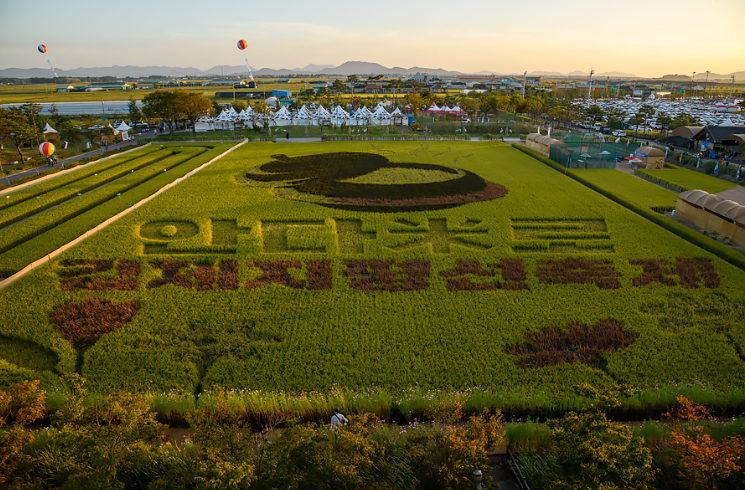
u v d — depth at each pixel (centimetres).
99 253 3409
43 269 3139
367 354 2295
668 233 3781
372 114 11875
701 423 1675
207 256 3375
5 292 2845
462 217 4231
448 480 1297
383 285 2994
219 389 1609
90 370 2177
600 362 2261
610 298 2816
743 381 2072
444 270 3203
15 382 2066
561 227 3988
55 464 1388
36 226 3875
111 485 1271
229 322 2592
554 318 2609
